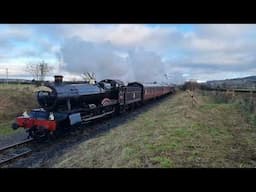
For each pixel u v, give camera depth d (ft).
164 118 64.95
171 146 36.17
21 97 92.79
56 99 49.37
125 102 83.20
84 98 59.36
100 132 55.06
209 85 249.55
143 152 34.06
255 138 43.80
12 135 54.39
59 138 49.62
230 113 73.97
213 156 32.73
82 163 33.27
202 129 48.62
